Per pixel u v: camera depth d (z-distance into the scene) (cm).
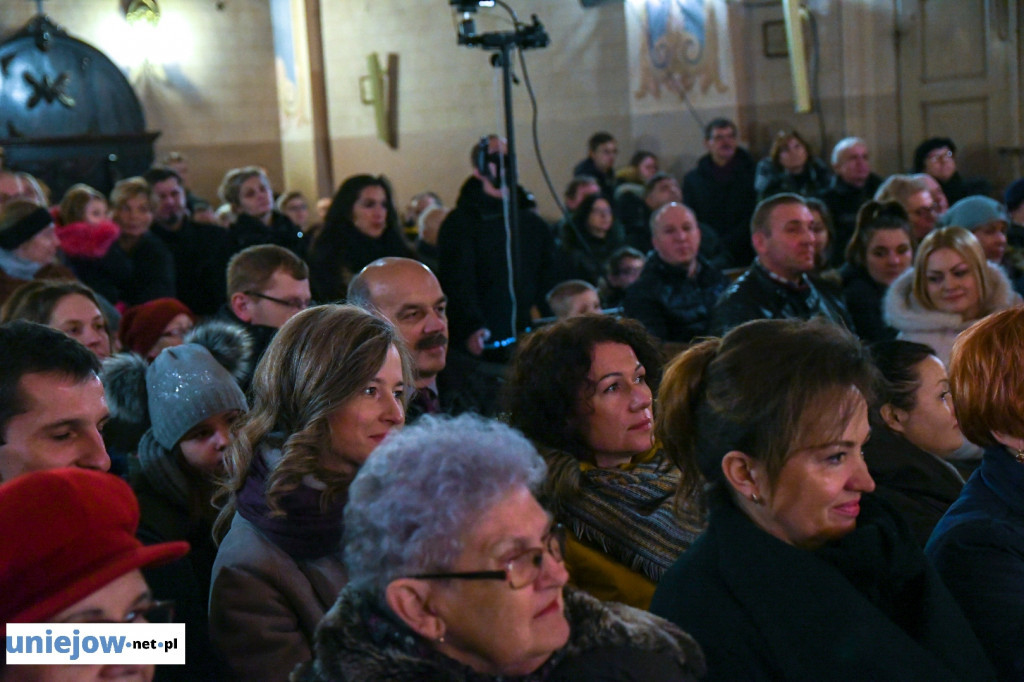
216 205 936
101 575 107
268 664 161
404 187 830
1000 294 331
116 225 471
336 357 175
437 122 800
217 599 165
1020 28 638
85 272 452
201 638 167
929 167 582
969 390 172
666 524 182
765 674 141
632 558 181
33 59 856
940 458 231
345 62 855
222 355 238
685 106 701
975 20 650
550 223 715
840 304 378
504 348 379
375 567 119
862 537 147
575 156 728
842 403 141
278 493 168
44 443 163
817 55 687
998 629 157
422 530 117
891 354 229
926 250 332
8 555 106
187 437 210
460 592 117
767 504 146
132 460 221
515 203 396
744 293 359
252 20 945
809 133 693
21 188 487
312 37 869
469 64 773
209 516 212
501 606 116
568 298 384
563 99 730
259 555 168
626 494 186
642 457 201
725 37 689
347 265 399
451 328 402
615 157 717
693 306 397
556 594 122
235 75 945
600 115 720
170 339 299
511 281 404
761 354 144
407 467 120
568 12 716
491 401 296
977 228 424
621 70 711
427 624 119
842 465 144
